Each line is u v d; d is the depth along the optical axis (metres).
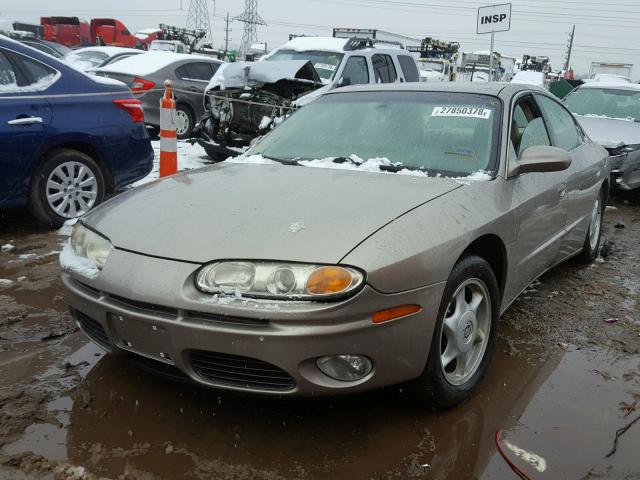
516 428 2.62
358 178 2.99
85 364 3.02
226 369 2.35
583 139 4.84
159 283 2.31
